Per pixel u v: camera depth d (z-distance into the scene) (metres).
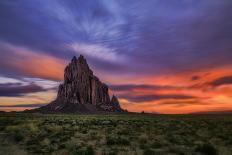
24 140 22.91
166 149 18.19
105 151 17.58
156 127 38.84
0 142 21.28
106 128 37.06
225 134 27.91
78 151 16.50
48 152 17.20
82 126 41.03
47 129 32.66
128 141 21.16
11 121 47.00
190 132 30.28
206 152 16.72
